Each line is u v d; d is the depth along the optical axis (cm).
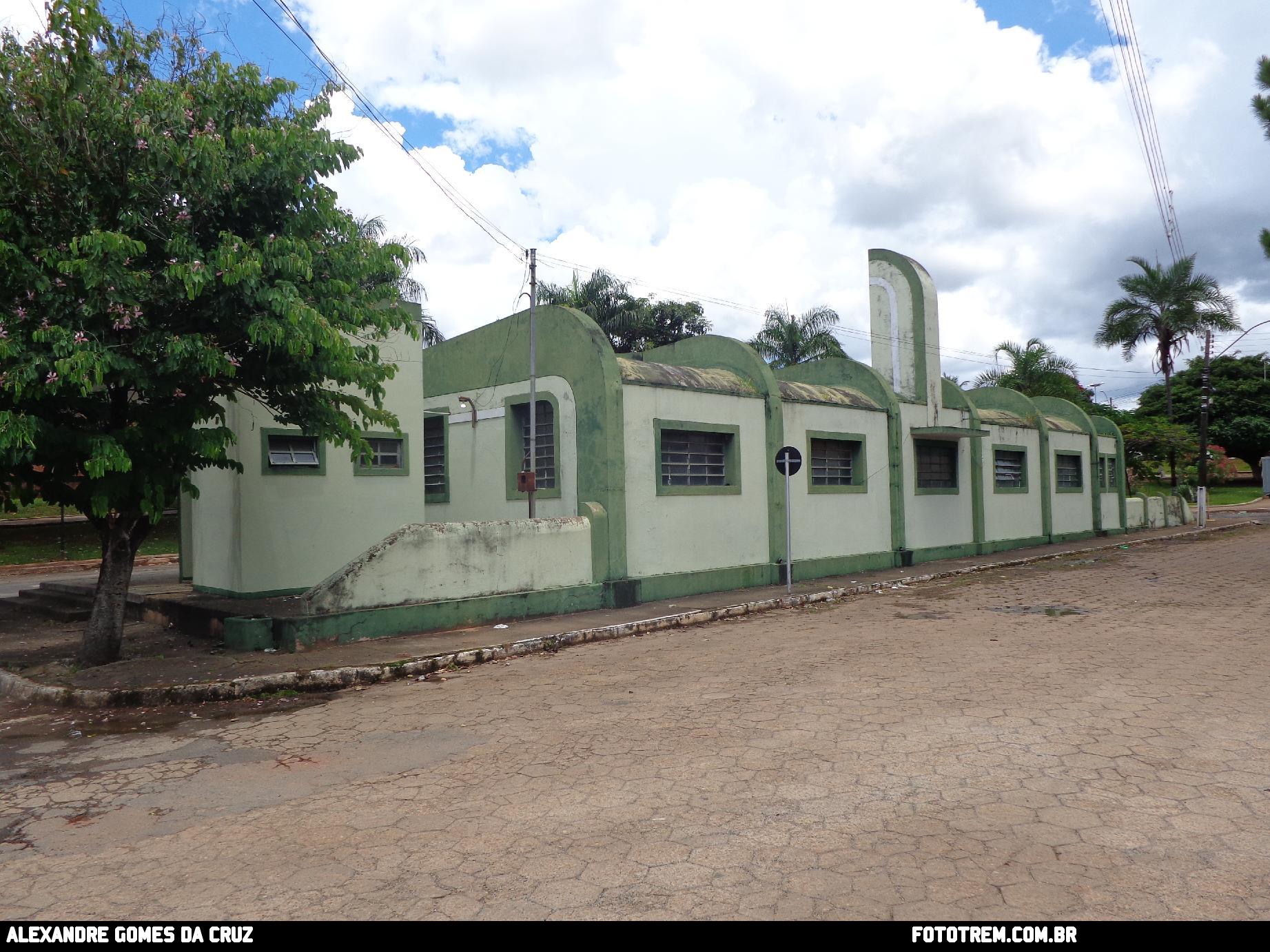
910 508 1819
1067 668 753
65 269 671
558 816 435
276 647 914
